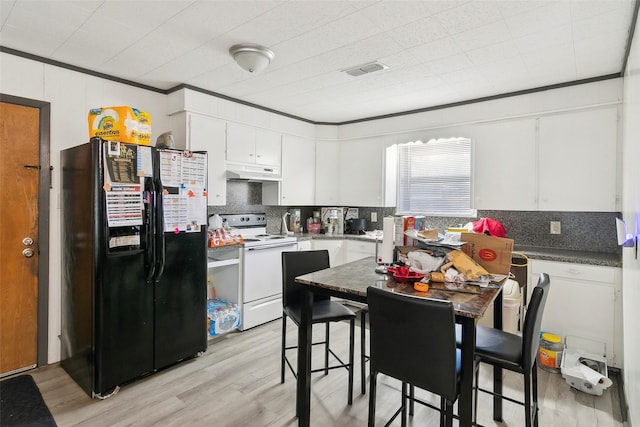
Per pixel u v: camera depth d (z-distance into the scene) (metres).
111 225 2.26
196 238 2.77
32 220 2.61
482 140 3.54
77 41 2.40
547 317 2.89
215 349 3.02
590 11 1.96
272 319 3.69
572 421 2.06
